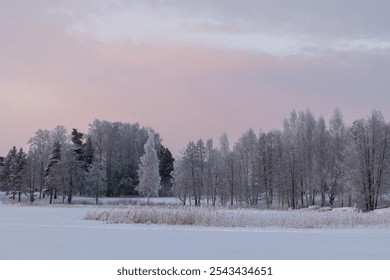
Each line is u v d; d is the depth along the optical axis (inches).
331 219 1159.6
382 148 2260.1
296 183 2711.6
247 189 2950.3
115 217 1221.7
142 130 4269.2
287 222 1135.6
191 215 1177.4
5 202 2719.0
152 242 752.3
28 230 940.0
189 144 2982.3
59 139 3548.2
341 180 2491.4
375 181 2230.6
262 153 2792.8
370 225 1162.6
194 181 2938.0
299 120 2888.8
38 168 3449.8
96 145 3885.3
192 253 636.7
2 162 4340.6
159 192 3740.2
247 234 911.7
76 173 3065.9
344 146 2583.7
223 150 3299.7
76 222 1208.2
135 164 3895.2
